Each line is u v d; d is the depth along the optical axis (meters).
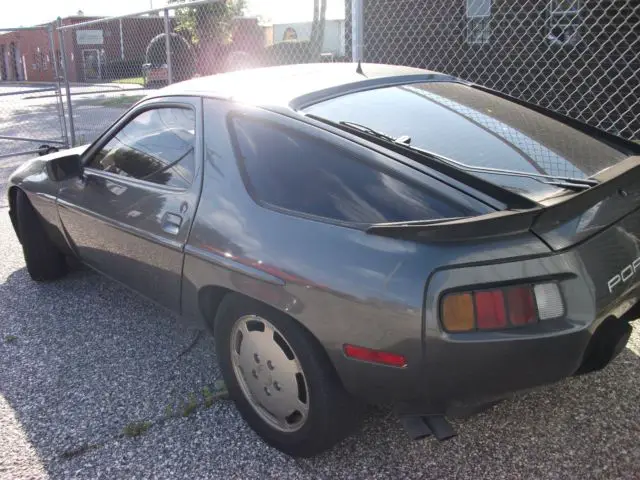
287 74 3.38
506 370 2.13
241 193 2.78
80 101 20.59
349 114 2.83
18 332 4.09
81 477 2.68
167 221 3.12
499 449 2.67
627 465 2.51
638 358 3.30
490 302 2.09
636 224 2.50
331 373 2.45
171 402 3.20
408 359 2.19
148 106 3.62
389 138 2.58
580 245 2.21
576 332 2.14
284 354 2.58
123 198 3.53
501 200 2.24
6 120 17.50
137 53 27.41
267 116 2.82
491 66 10.77
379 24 10.94
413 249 2.19
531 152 2.70
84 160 4.05
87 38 30.67
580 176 2.55
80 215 3.95
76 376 3.51
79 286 4.84
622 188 2.50
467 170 2.46
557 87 9.98
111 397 3.28
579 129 3.11
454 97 3.20
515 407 2.94
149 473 2.68
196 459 2.75
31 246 4.70
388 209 2.32
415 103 3.01
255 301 2.61
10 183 4.70
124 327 4.09
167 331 4.01
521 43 10.30
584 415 2.85
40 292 4.75
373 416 2.96
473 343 2.10
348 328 2.29
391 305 2.18
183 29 15.48
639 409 2.86
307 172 2.59
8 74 46.25
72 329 4.10
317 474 2.60
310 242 2.43
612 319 2.33
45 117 17.56
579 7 9.30
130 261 3.53
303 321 2.40
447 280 2.11
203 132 3.10
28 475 2.70
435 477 2.53
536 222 2.10
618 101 9.33
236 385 2.85
